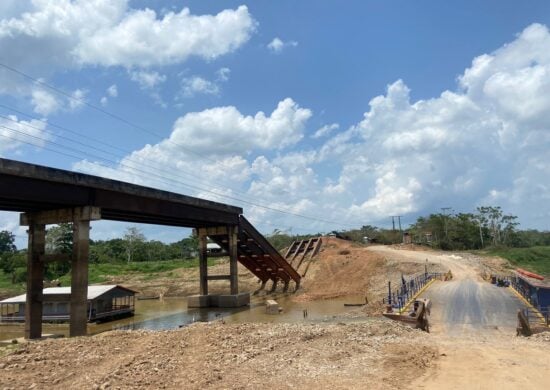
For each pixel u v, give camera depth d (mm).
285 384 12617
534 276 70750
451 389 12641
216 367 14172
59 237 101125
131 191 40406
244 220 63094
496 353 18047
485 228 140250
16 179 30375
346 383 12930
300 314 48844
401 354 17250
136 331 21359
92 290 50500
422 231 145625
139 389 11727
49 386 11852
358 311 43375
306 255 89562
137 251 133625
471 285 52594
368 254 83750
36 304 35656
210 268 93062
